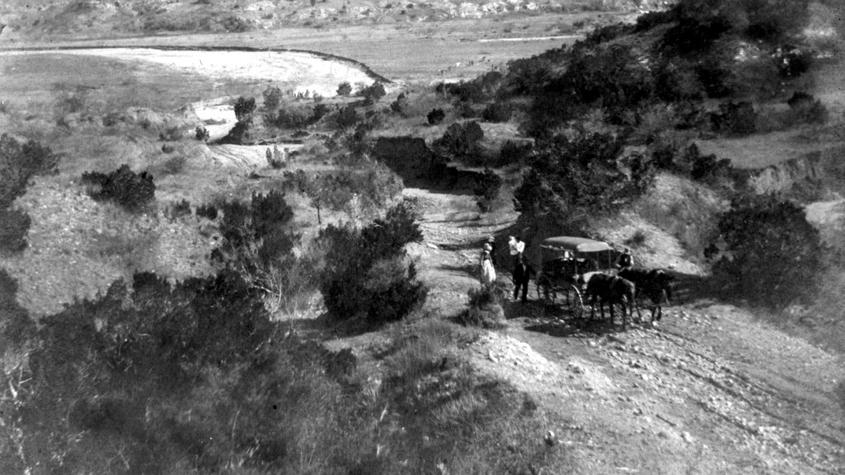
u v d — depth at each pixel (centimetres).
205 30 10706
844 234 2316
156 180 2809
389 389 1371
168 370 1162
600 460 1139
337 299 1747
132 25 11000
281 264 1942
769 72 4022
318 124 4966
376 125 4634
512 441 1183
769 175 2881
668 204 2552
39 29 10919
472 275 2209
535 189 2514
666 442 1220
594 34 5141
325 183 2944
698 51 4322
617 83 4188
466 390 1316
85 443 898
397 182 3434
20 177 2002
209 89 6512
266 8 11619
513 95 4800
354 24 10675
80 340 1129
